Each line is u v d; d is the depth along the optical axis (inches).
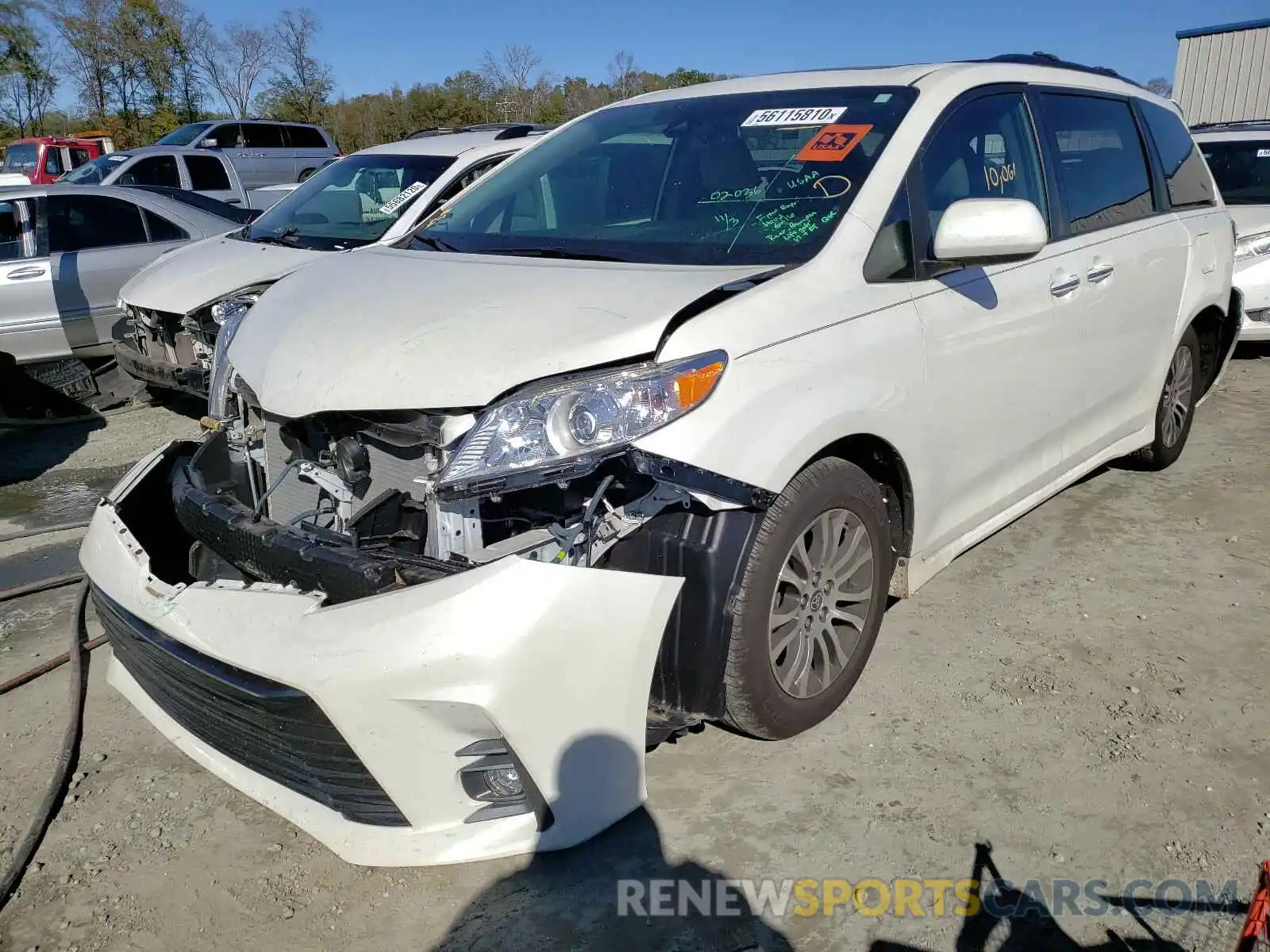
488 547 92.5
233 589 93.8
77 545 186.5
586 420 89.7
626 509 97.1
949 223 113.0
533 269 112.3
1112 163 165.3
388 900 93.7
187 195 330.6
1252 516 181.5
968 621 143.8
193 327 238.1
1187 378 196.9
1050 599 150.5
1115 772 109.3
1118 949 86.5
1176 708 121.4
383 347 98.2
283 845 101.8
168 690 103.0
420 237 140.5
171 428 269.0
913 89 130.3
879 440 112.2
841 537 112.7
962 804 104.4
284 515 113.8
